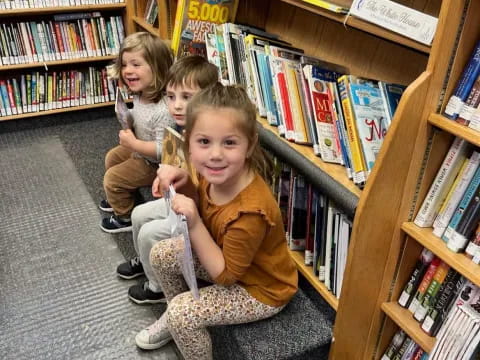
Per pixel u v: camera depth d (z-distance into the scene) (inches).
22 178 98.0
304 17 74.2
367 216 45.6
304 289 64.5
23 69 115.7
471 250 42.1
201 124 44.4
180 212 44.6
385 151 42.4
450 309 45.6
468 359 39.2
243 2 82.5
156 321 63.1
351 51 66.0
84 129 118.9
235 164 45.4
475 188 41.2
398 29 46.2
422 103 41.2
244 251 46.2
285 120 60.7
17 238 81.1
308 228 60.1
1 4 101.6
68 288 71.3
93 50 117.0
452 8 37.5
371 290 51.1
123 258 77.7
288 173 61.9
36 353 60.8
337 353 54.2
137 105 76.7
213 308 49.1
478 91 38.4
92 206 90.2
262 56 64.1
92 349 61.6
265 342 52.0
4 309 67.1
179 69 62.9
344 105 52.6
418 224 46.8
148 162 77.6
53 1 106.8
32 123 118.9
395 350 54.6
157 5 100.3
